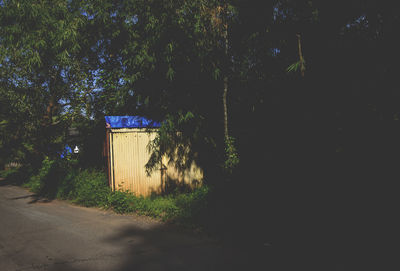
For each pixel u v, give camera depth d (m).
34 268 4.22
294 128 8.34
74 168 12.45
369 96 6.75
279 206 6.58
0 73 13.66
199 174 10.52
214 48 9.30
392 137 6.33
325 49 7.60
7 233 6.20
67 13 10.05
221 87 10.30
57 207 9.19
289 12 8.54
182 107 9.78
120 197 8.28
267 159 9.07
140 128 9.50
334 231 5.04
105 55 12.46
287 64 8.61
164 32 8.70
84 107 13.73
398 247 4.29
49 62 13.05
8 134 18.05
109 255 4.66
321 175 7.05
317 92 7.67
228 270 3.94
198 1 8.59
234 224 5.97
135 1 9.12
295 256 4.36
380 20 6.79
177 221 6.64
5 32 10.50
